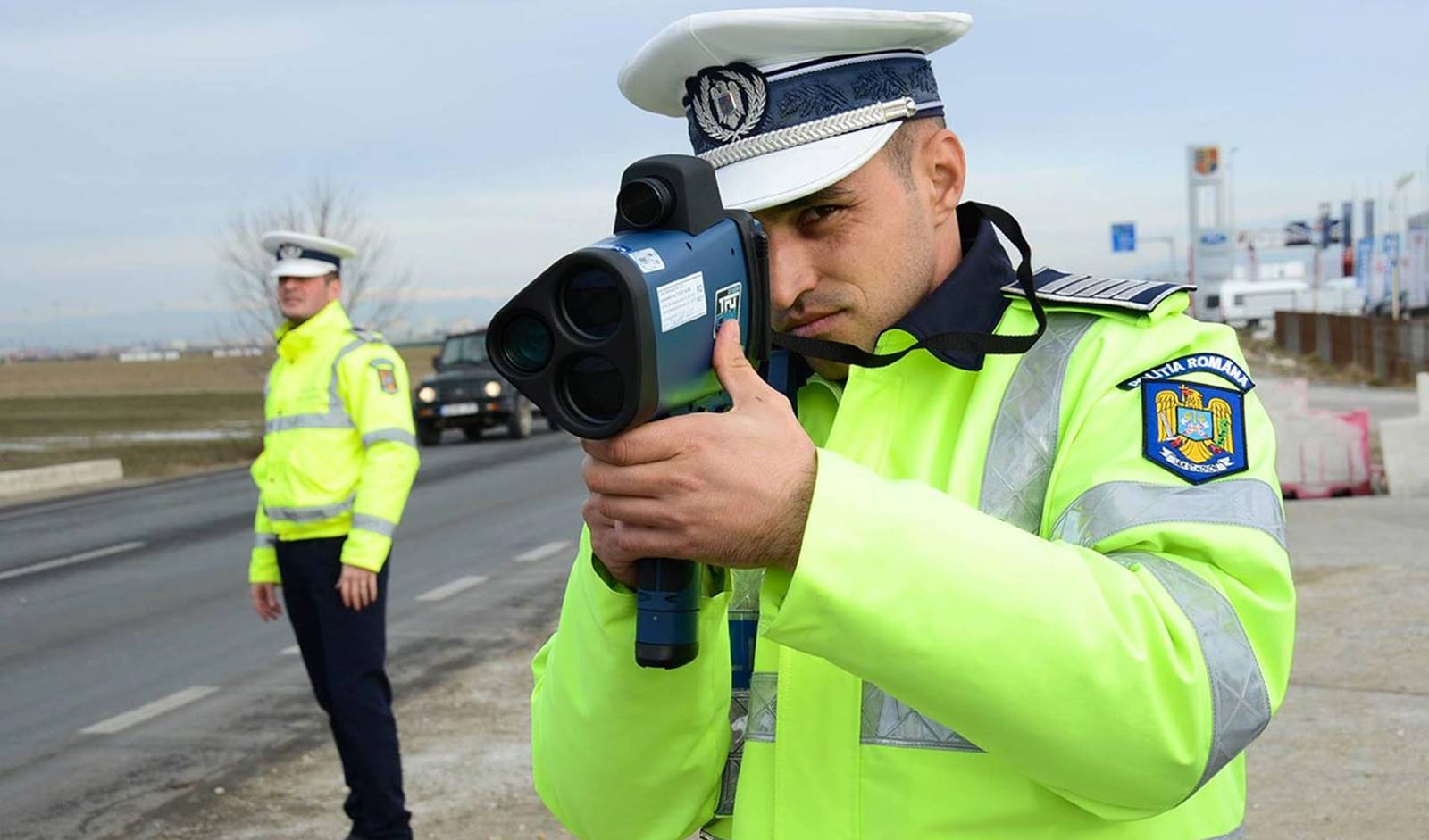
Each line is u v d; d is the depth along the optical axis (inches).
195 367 4407.0
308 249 170.1
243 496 596.4
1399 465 382.3
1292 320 1626.5
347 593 157.6
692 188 43.6
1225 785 52.5
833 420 58.7
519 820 163.0
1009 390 51.8
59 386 2623.0
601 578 51.9
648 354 40.0
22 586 374.3
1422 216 1502.2
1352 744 168.4
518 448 759.7
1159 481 47.1
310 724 213.6
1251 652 44.8
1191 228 2349.9
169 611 321.4
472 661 245.9
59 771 193.6
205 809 174.7
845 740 50.3
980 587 42.1
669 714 54.3
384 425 161.9
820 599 42.3
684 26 51.5
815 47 51.3
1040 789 48.3
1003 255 56.9
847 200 52.1
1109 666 42.2
